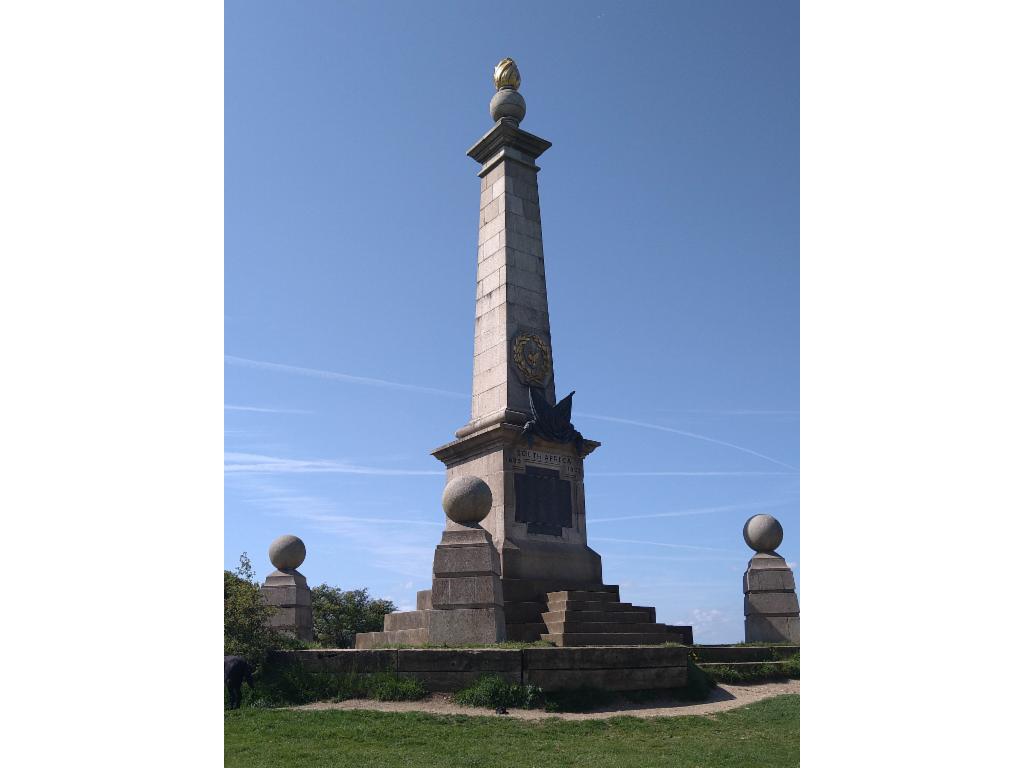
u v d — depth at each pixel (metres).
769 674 21.11
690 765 12.26
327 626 35.09
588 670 17.39
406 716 15.16
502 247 27.06
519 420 24.53
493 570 20.19
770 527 28.20
